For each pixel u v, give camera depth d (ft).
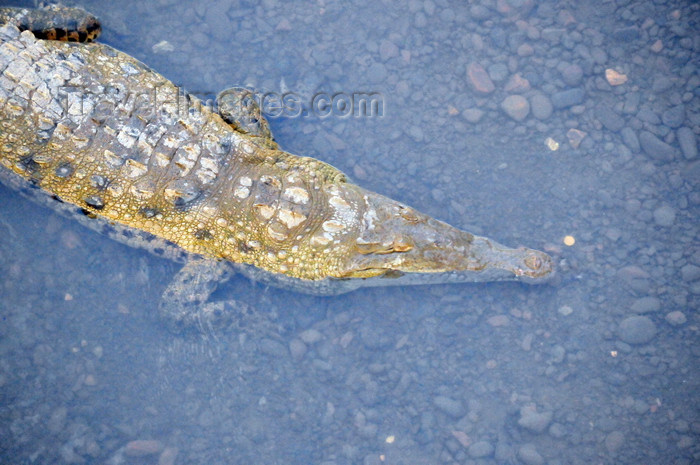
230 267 20.21
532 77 20.67
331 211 20.03
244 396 20.10
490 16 20.80
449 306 20.30
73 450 19.90
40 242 20.21
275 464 19.97
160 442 19.95
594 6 20.80
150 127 19.89
